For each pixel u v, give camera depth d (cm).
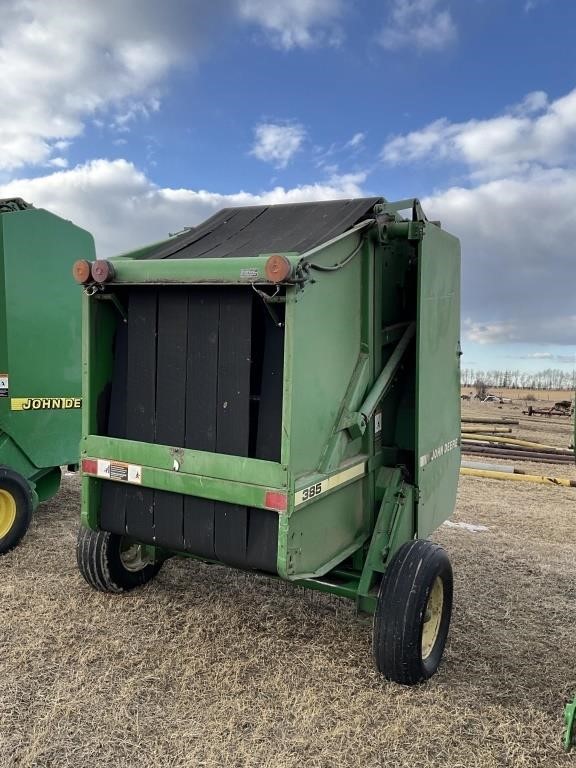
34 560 493
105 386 360
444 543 597
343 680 331
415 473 378
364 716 300
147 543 352
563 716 298
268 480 290
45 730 278
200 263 301
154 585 445
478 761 273
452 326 431
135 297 338
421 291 366
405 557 337
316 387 305
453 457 451
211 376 315
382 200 369
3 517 512
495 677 346
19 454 555
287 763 264
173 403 327
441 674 347
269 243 344
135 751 268
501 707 315
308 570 309
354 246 340
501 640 393
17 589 430
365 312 352
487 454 1133
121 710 295
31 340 559
